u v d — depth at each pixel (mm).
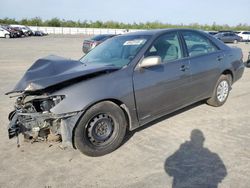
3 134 4254
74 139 3258
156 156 3475
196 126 4426
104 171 3162
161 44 4117
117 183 2926
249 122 4598
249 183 2859
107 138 3498
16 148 3768
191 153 3531
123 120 3588
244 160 3326
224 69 5145
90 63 3916
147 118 3883
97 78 3336
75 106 3102
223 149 3621
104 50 4383
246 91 6840
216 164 3246
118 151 3619
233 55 5441
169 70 4031
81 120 3211
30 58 14453
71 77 3182
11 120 3521
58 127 3266
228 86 5457
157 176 3031
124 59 3836
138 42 4047
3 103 5930
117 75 3473
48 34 58188
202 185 2846
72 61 3715
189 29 4754
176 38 4406
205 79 4746
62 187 2879
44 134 3365
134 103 3613
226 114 4992
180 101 4352
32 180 3016
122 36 4648
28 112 3254
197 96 4711
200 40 4859
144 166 3246
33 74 3320
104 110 3367
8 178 3055
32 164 3350
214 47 5102
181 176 3020
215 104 5301
